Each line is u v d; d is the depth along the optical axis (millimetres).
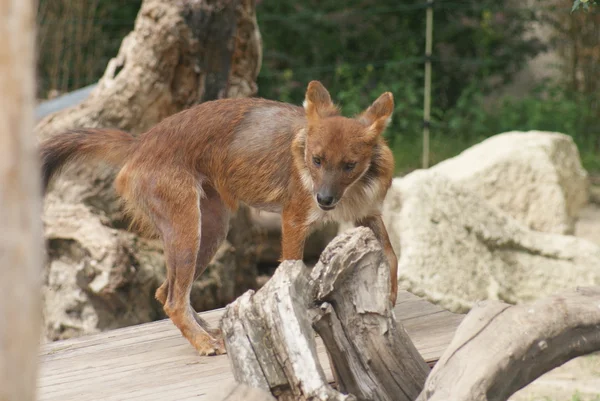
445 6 23688
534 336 5422
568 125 22125
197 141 7984
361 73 23766
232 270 12617
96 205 11836
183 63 11383
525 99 23297
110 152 8406
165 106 11578
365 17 24047
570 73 23484
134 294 11336
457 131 22781
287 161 8000
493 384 5211
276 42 23125
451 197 12891
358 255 5668
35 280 2582
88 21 20172
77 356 7645
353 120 7957
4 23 2525
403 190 12945
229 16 11211
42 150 8375
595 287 6016
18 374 2551
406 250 12164
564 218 14586
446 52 24469
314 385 5117
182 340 8023
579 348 5613
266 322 5426
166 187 7859
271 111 8211
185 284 7805
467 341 5469
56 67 19656
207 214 8344
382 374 5715
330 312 5539
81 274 11289
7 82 2531
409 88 22625
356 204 8023
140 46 11461
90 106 11719
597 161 21047
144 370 7230
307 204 7949
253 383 5309
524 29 23688
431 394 5250
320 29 23391
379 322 5699
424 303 8617
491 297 12031
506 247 12820
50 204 11656
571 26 22938
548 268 12711
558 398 9641
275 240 14898
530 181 14656
